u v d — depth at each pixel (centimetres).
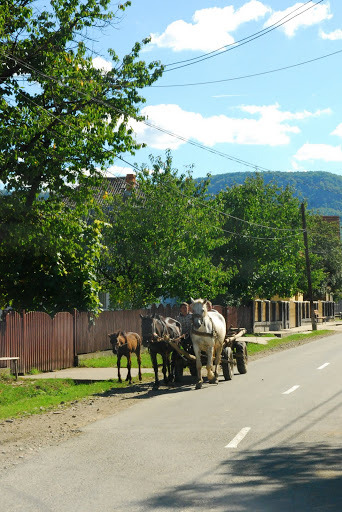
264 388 1712
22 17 2384
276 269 4484
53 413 1416
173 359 1898
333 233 7712
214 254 4534
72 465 877
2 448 1022
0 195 2439
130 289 3412
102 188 2664
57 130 2538
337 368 2277
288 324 6147
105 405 1504
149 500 702
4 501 709
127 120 2603
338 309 9825
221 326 1852
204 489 741
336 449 949
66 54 2503
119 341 1902
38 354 2230
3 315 2216
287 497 702
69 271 2672
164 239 3344
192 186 3591
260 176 4759
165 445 1000
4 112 2459
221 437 1054
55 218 2553
